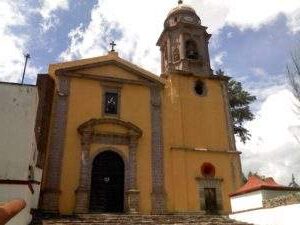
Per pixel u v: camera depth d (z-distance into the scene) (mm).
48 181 17797
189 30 24875
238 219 15328
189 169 20391
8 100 11336
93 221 14758
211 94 23094
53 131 19047
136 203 18625
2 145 10758
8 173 10461
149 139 20750
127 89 21656
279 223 12555
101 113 20375
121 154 19719
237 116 30016
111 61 22000
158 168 20094
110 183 19266
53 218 15203
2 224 5586
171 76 22750
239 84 30453
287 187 14352
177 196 19547
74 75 20828
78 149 19109
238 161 21344
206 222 15156
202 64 23953
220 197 20078
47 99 19062
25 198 9695
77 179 18391
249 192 14727
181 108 22031
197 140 21391
